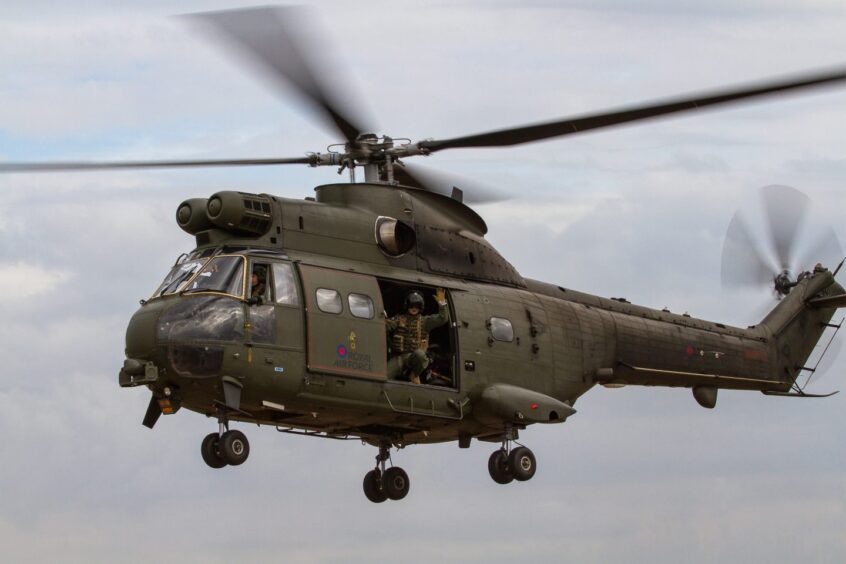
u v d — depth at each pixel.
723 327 91.75
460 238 74.06
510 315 74.44
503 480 73.94
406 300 69.31
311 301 64.81
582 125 65.56
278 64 60.12
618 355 82.06
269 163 69.94
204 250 65.31
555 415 73.31
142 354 62.16
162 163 65.69
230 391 62.03
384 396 66.88
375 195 70.62
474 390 71.25
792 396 95.12
